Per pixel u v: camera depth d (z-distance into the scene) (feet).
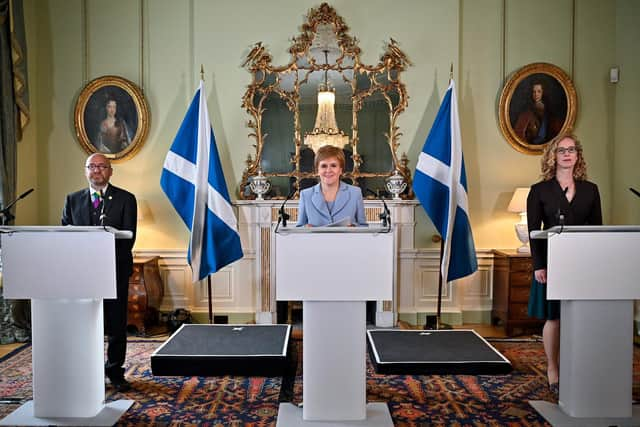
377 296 7.73
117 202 10.20
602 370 8.39
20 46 14.90
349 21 16.10
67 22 16.11
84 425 8.43
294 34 16.11
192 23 16.16
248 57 16.07
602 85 16.35
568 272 8.08
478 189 16.38
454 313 16.10
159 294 15.72
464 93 16.33
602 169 16.40
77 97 16.15
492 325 16.07
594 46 16.34
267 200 15.81
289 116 16.17
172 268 16.21
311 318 8.09
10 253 8.25
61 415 8.68
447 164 14.58
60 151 16.19
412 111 16.11
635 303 14.96
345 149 16.21
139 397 9.83
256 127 16.12
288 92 16.14
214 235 14.51
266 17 16.10
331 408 8.17
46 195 16.22
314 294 7.75
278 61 16.16
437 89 16.05
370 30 16.07
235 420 8.80
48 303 8.57
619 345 8.35
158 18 16.16
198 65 16.15
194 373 10.98
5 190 14.20
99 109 16.07
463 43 16.31
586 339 8.39
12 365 11.84
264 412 9.14
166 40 16.17
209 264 14.53
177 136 14.79
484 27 16.31
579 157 9.67
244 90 16.16
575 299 8.23
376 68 16.03
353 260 7.72
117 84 15.99
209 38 16.11
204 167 14.62
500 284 15.62
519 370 11.42
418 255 16.05
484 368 10.98
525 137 16.22
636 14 15.56
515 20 16.31
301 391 10.15
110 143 16.12
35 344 8.61
